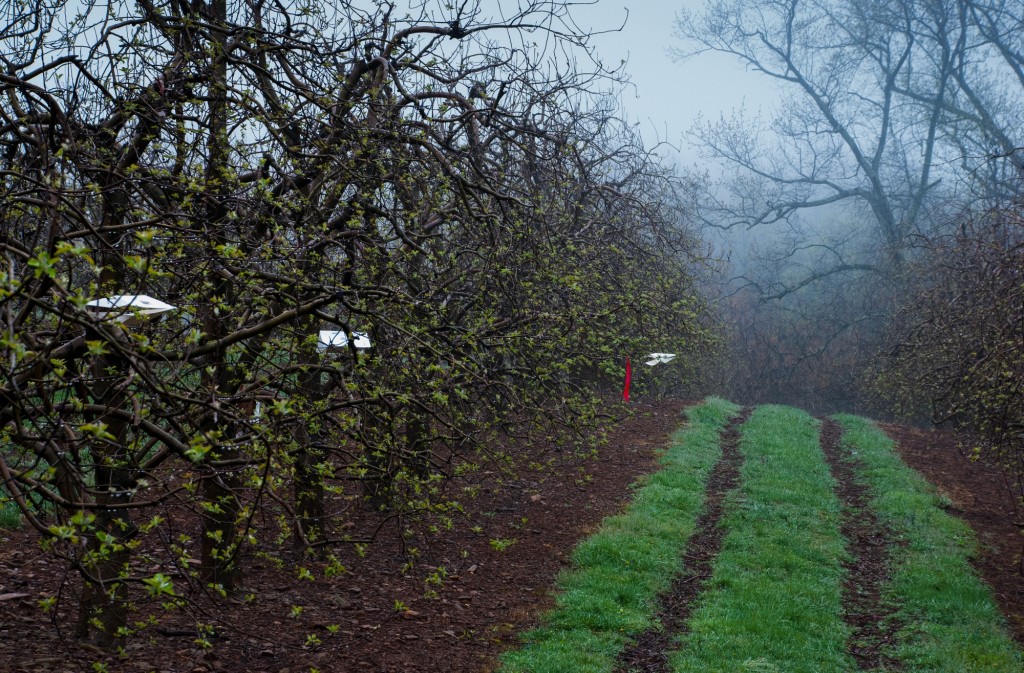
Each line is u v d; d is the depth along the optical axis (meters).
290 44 7.23
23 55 6.47
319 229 6.55
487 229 8.22
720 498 13.67
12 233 5.55
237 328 5.76
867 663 8.30
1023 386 9.52
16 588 7.19
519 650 7.80
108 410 4.64
